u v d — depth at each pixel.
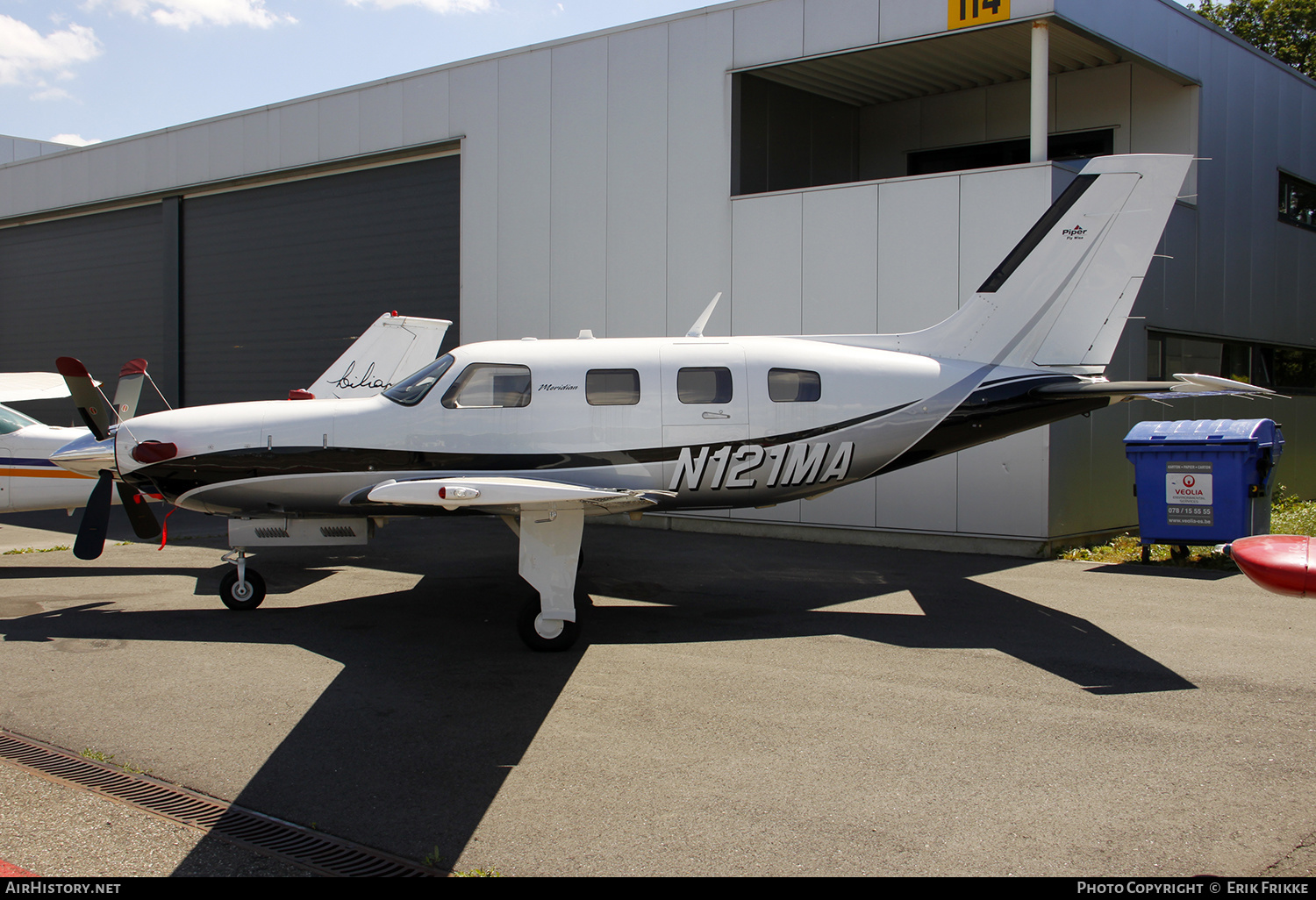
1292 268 13.48
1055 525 9.04
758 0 10.50
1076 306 6.86
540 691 4.82
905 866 2.92
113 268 17.11
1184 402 11.20
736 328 10.72
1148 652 5.53
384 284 13.81
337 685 4.94
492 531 11.23
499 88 12.44
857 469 6.79
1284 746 3.98
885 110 13.59
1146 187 6.75
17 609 6.91
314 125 14.21
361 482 6.50
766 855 3.01
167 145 15.93
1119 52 9.90
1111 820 3.26
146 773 3.75
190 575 8.44
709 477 6.62
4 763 3.85
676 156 11.08
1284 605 6.82
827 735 4.14
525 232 12.28
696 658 5.48
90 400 6.91
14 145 29.41
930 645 5.75
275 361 15.04
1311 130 13.90
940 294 9.48
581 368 6.57
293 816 3.34
